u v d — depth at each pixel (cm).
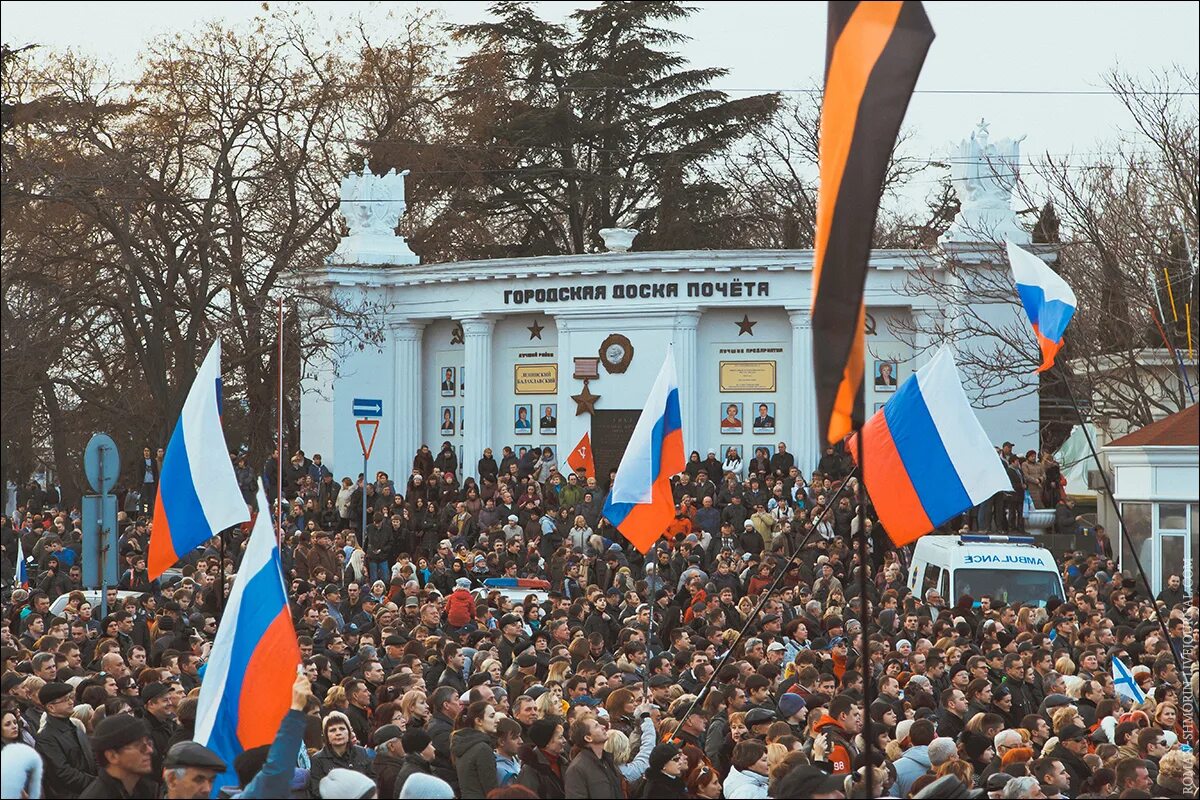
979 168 4338
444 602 2361
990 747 1425
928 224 6644
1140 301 3931
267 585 1089
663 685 1638
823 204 946
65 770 1229
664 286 4462
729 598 2442
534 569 3234
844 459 4016
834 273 939
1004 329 4225
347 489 4053
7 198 4562
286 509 3900
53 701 1252
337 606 2430
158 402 4962
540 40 6875
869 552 3444
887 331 4375
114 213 4869
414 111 6438
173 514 1667
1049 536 3734
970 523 3831
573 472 4197
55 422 5222
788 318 4438
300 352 4747
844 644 2077
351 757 1302
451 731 1339
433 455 4922
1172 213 3978
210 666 1085
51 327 4784
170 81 5253
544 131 6744
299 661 1081
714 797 1230
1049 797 1281
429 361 4941
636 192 6925
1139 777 1299
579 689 1570
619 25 6844
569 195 6850
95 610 2295
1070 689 1770
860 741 1388
